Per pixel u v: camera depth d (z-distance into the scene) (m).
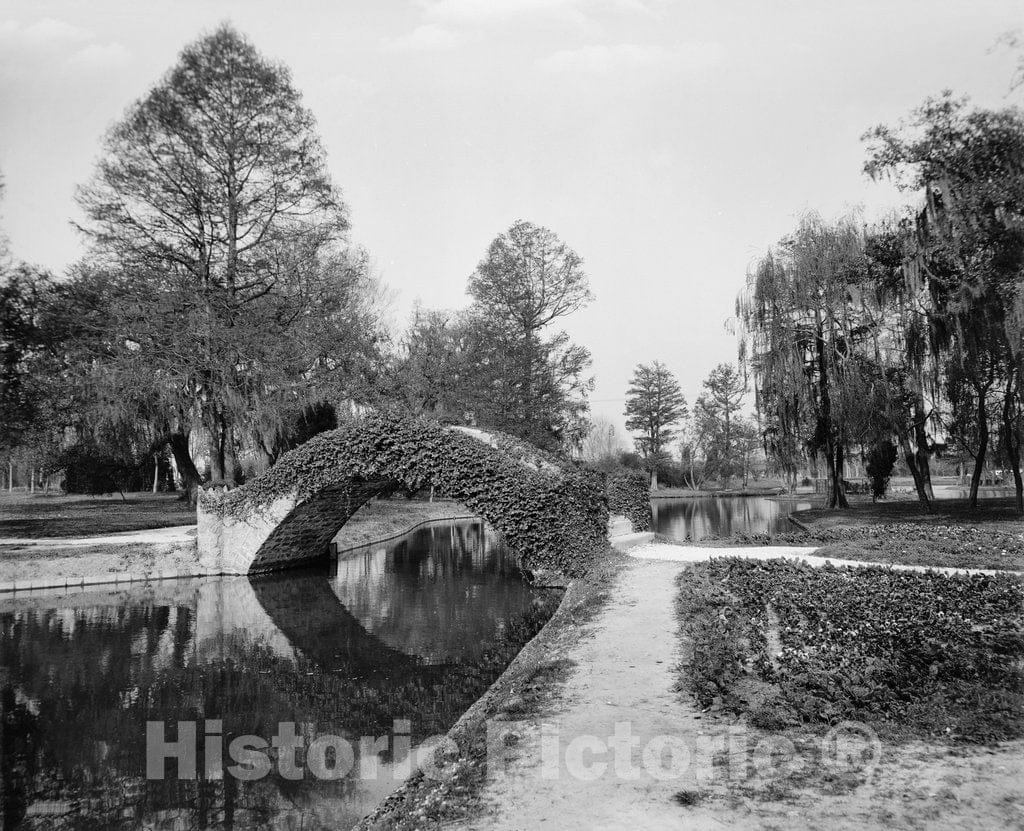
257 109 26.64
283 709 7.95
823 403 26.66
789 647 6.65
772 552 15.09
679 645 7.29
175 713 7.89
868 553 13.88
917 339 22.91
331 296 28.22
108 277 26.12
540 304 41.00
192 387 25.55
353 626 12.38
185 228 26.56
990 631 7.15
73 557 17.88
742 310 27.61
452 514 45.47
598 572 13.30
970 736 4.47
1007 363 20.56
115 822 5.42
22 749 6.90
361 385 31.83
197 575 18.75
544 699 5.74
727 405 77.38
